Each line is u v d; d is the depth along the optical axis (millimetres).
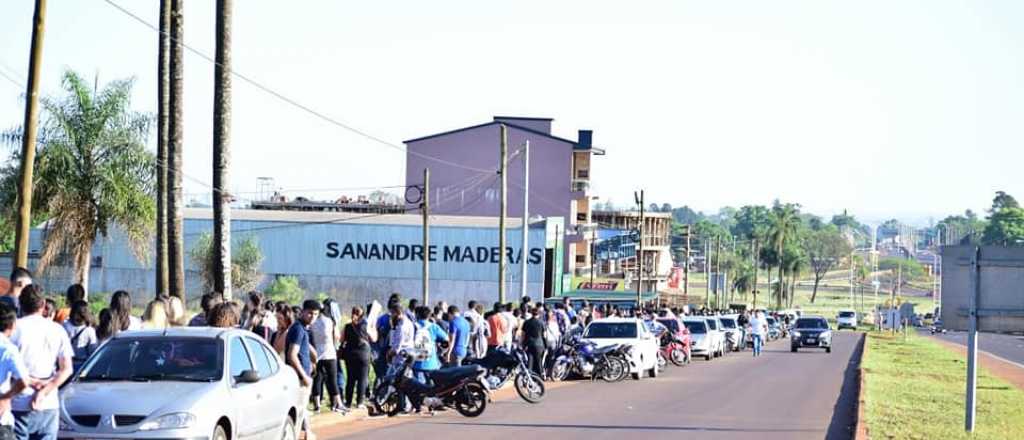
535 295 77562
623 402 27328
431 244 78438
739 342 62719
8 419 10875
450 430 20562
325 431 19969
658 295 90062
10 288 14750
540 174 95312
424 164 97312
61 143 47938
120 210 48531
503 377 26781
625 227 118812
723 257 183750
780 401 28562
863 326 137125
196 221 77500
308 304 18062
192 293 76625
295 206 97812
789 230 171750
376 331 23016
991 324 22000
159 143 25766
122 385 13664
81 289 16062
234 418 13914
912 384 35094
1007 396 32750
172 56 25047
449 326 25516
